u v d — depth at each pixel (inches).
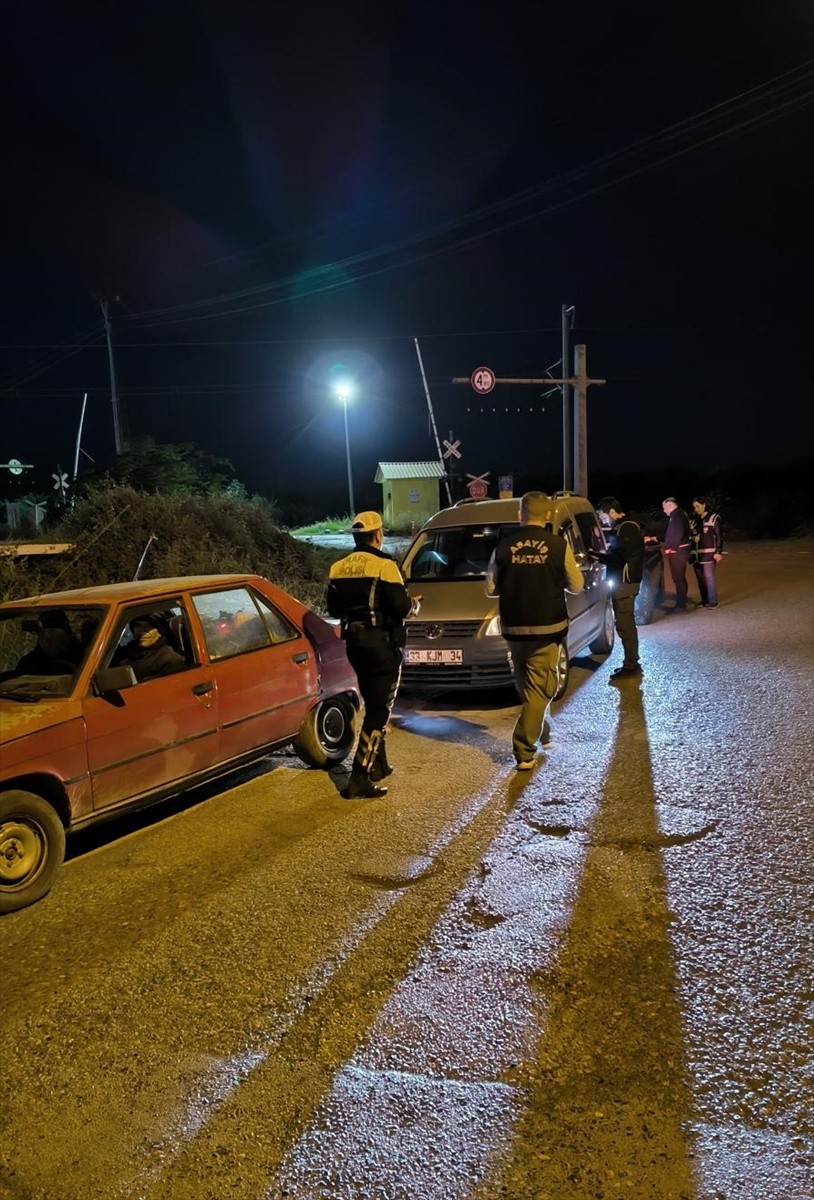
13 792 165.0
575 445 892.6
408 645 300.0
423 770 234.7
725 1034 114.9
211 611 228.5
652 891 155.2
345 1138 101.3
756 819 183.0
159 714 191.5
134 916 160.2
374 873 170.7
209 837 196.9
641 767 221.0
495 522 348.8
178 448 908.0
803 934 137.5
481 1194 92.0
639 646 392.2
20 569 455.2
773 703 271.3
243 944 146.8
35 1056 120.9
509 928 145.9
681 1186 91.1
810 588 553.3
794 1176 91.4
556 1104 104.3
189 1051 119.4
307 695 234.2
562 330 948.0
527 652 223.1
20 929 158.9
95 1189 96.7
